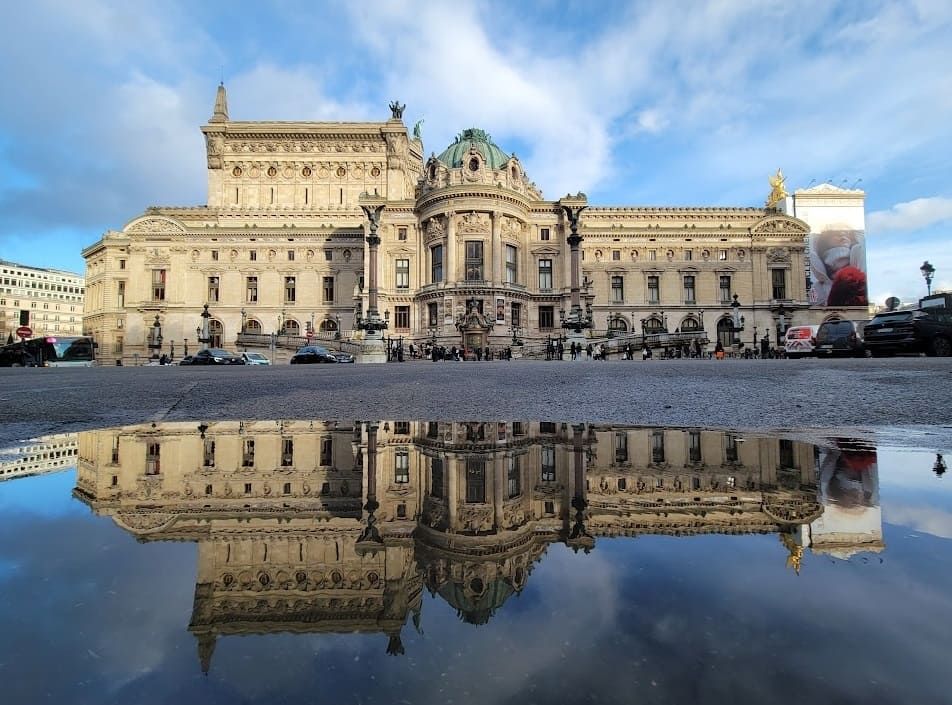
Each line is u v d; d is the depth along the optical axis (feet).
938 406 21.77
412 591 5.14
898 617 4.39
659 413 21.93
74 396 28.30
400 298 192.03
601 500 8.98
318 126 227.81
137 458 13.01
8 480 10.53
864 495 9.11
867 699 3.07
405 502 8.95
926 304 69.56
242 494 9.48
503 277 182.50
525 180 206.18
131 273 216.13
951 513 7.87
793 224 215.10
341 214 225.35
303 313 213.05
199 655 3.84
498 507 8.59
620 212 225.56
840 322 82.99
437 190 180.04
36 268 541.34
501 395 28.22
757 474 10.95
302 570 5.75
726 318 210.18
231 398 27.81
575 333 128.06
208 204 230.48
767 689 3.12
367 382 36.11
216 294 215.31
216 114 235.20
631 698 3.07
